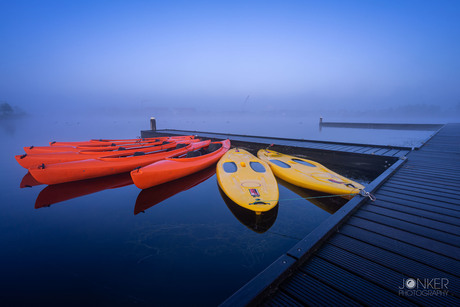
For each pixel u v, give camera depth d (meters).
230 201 5.43
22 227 4.71
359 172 8.49
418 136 23.00
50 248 3.93
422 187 4.44
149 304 2.66
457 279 1.95
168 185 7.00
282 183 7.14
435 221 3.02
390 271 2.05
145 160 8.30
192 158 7.78
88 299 2.76
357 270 2.07
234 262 3.43
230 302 1.60
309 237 2.47
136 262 3.48
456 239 2.56
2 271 3.33
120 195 6.51
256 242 3.99
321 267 2.12
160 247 3.88
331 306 1.68
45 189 6.82
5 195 6.53
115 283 3.03
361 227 2.87
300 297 1.76
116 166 7.66
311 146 10.73
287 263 2.04
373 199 3.76
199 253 3.67
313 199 5.97
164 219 4.99
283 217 4.99
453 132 14.44
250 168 6.69
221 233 4.33
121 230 4.53
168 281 3.04
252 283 1.78
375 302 1.72
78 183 7.25
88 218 5.09
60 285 3.02
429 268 2.08
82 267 3.39
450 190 4.25
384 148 9.64
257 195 4.84
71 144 11.38
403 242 2.52
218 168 6.93
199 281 3.03
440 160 6.94
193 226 4.63
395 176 5.24
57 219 5.05
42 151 9.41
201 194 6.57
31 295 2.84
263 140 13.93
